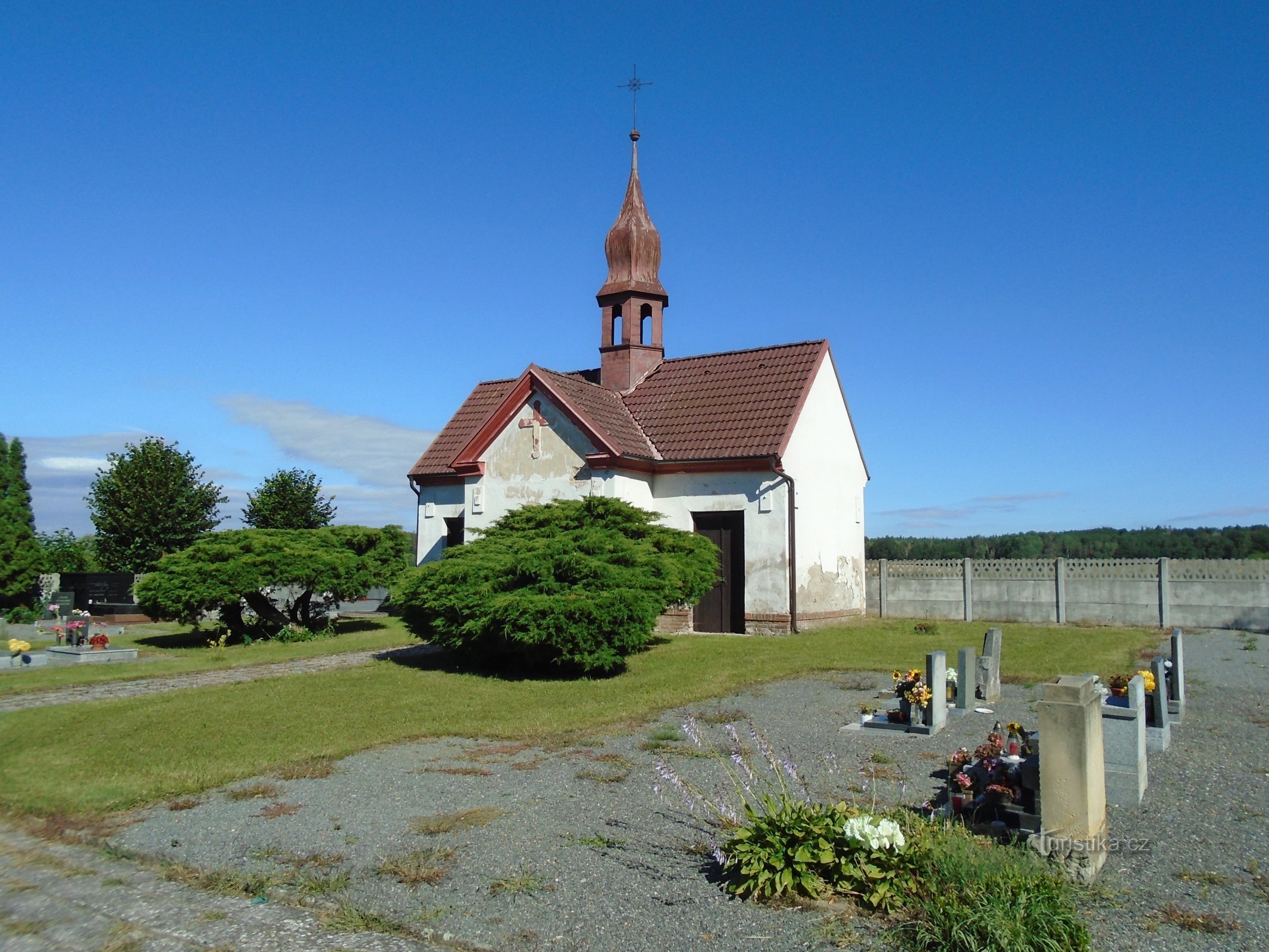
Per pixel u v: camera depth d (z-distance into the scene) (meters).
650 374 28.14
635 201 28.75
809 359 25.17
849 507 26.83
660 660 17.62
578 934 5.69
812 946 5.42
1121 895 6.08
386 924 5.91
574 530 18.78
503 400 25.08
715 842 7.19
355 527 23.94
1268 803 8.12
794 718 11.98
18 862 7.27
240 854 7.24
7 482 39.09
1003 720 11.68
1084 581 25.52
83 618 21.00
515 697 14.06
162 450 39.22
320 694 14.44
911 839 6.23
